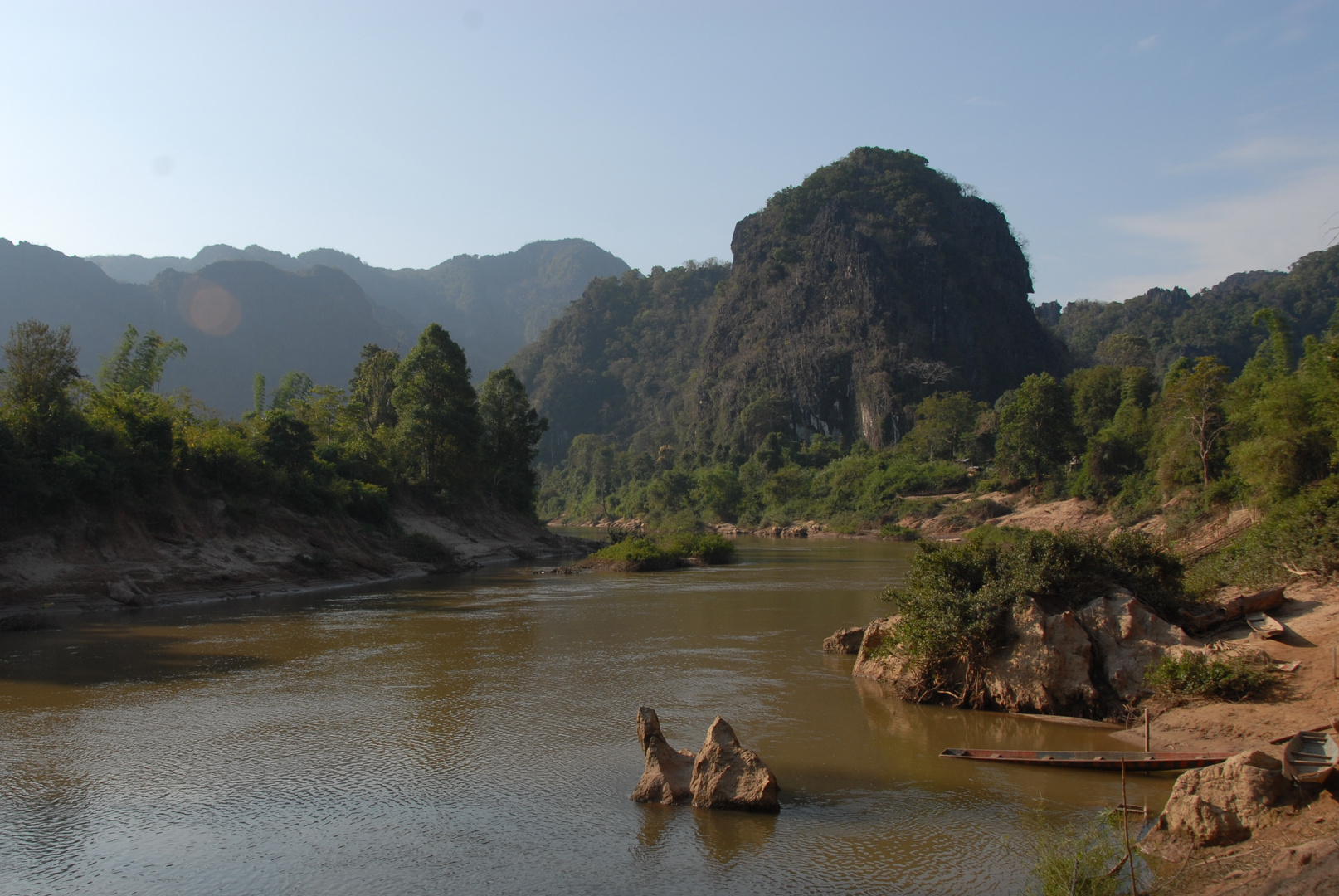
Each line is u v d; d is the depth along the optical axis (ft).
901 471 386.73
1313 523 77.15
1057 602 60.23
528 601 126.31
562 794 44.45
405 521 213.25
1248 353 631.56
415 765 49.11
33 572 110.52
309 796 44.21
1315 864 27.86
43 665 77.25
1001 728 55.21
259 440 172.24
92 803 43.24
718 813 41.75
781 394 577.02
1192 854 33.94
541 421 297.12
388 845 37.99
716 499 451.94
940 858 36.22
